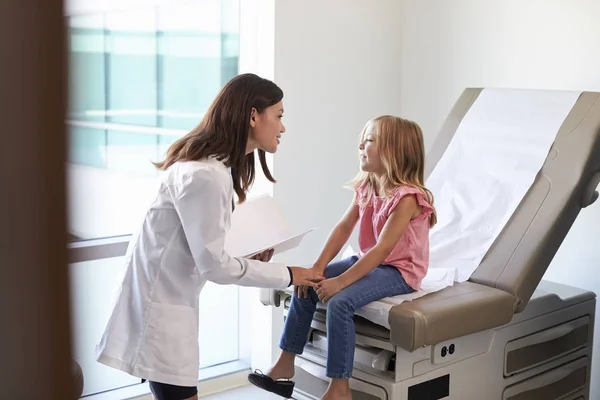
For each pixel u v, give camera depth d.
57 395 0.21
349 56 2.96
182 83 2.68
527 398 2.10
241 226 1.83
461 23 2.95
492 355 1.96
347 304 1.69
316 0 2.81
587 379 2.35
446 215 2.23
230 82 1.66
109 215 2.49
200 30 2.71
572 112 2.20
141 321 1.60
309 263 2.95
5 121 0.20
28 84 0.20
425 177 2.37
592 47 2.54
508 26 2.79
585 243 2.62
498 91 2.40
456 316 1.73
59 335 0.21
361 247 1.93
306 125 2.85
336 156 2.98
